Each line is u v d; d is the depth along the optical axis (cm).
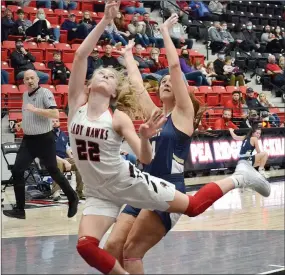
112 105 476
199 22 1991
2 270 589
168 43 476
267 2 2366
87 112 448
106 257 439
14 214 838
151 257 651
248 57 1966
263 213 963
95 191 450
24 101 827
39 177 1093
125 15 1839
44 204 1037
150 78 1247
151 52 1627
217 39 1952
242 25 2084
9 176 1124
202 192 468
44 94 820
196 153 1375
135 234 457
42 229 820
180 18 1973
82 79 464
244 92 1742
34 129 818
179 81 466
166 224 461
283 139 1555
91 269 592
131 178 441
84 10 1828
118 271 441
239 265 605
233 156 1446
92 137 440
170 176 466
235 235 779
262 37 2144
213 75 1739
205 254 664
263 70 1964
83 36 1617
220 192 475
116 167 441
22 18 1555
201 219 911
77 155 449
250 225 855
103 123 440
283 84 1942
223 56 1789
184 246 711
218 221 891
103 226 446
